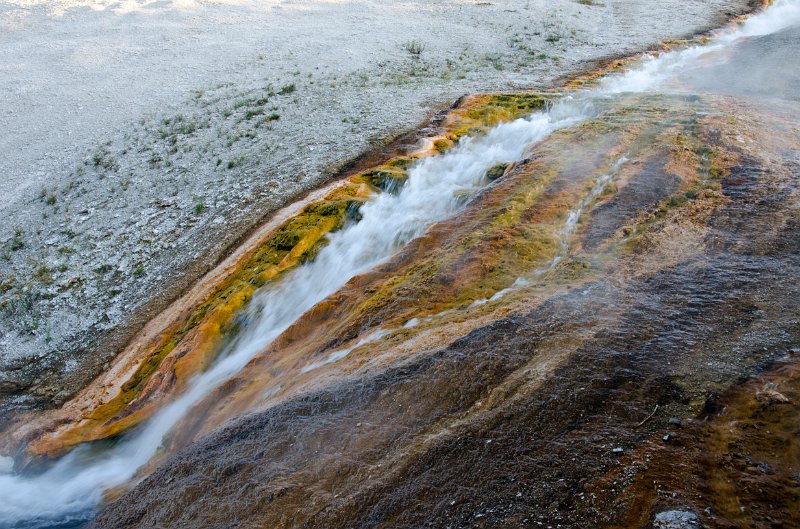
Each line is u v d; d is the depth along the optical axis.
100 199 12.79
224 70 19.64
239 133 14.64
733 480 3.90
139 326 9.16
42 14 26.42
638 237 7.03
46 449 6.89
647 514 3.75
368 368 5.57
